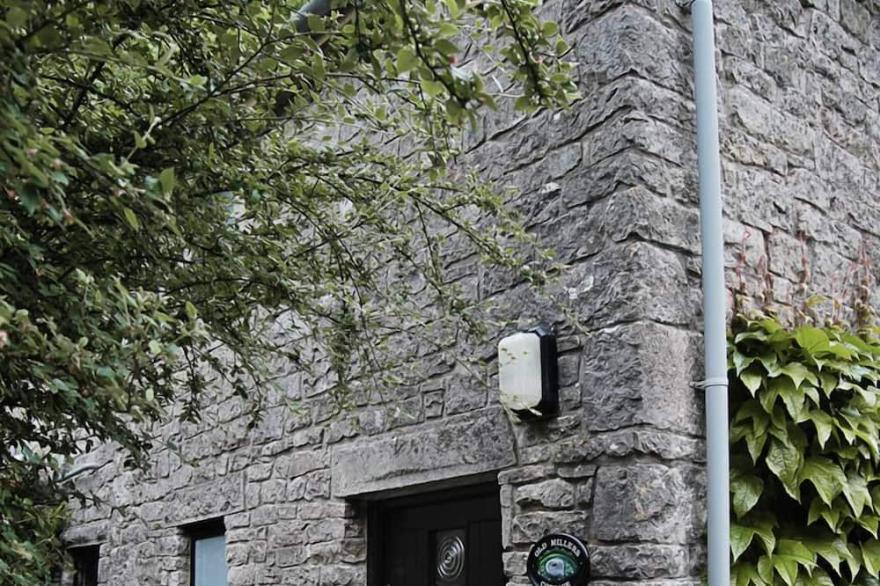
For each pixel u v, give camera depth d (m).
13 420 2.23
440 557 4.00
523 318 3.38
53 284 1.95
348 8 2.36
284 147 2.85
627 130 3.09
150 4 2.27
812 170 3.78
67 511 3.04
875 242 4.04
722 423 2.94
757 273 3.42
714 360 2.98
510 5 2.00
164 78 2.33
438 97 2.14
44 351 1.68
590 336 3.08
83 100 2.41
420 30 1.84
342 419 3.78
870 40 4.24
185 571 5.35
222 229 2.56
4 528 2.15
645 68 3.15
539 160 3.40
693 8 3.25
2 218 1.88
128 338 1.80
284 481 4.57
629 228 3.03
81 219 2.14
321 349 3.97
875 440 3.16
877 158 4.14
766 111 3.63
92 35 2.01
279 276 2.71
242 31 2.51
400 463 3.84
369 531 4.27
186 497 5.27
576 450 3.06
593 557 2.95
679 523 2.89
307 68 2.34
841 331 3.53
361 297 3.05
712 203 3.09
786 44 3.79
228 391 4.94
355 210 3.18
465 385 3.60
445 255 3.76
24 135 1.53
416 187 3.02
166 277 2.50
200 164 2.43
